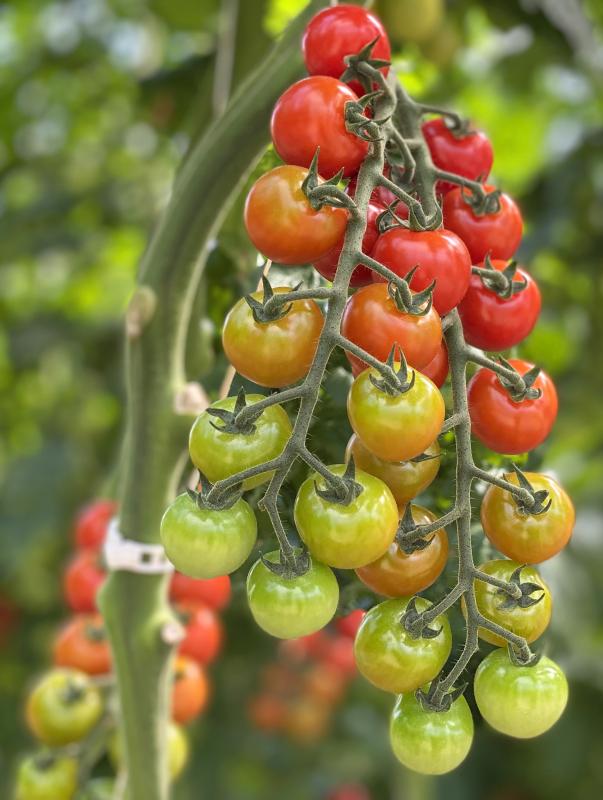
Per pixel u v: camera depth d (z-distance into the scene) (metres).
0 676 1.62
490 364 0.42
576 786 1.56
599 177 1.21
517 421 0.43
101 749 0.65
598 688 1.45
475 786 1.58
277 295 0.39
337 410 0.52
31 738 1.59
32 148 1.59
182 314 0.56
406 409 0.38
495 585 0.40
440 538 0.43
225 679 1.55
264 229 0.40
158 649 0.57
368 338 0.39
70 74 1.48
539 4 1.15
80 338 1.75
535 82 1.35
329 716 1.63
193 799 1.52
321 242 0.41
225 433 0.40
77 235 1.61
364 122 0.40
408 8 0.95
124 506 0.57
